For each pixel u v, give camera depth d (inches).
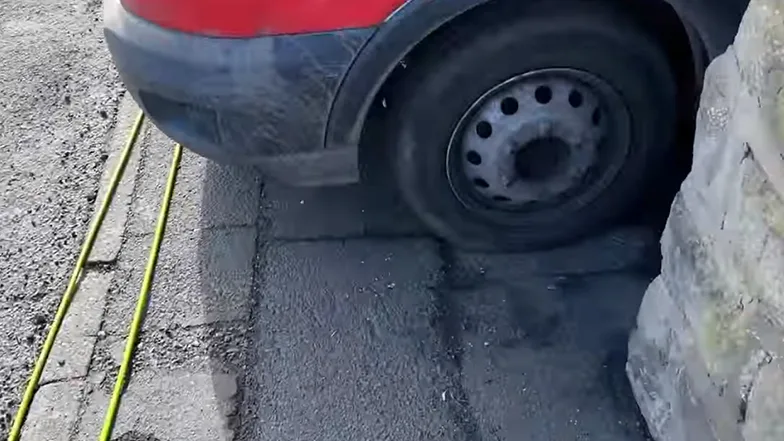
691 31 107.4
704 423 91.2
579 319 121.1
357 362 119.2
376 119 115.8
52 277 135.4
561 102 114.1
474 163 118.2
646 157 121.0
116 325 127.3
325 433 112.3
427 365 118.0
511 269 127.9
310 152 112.8
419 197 120.7
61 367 123.1
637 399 109.0
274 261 132.1
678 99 117.2
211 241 136.1
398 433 111.5
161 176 147.6
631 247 128.8
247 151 112.9
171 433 114.3
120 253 136.5
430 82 109.6
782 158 70.2
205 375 120.0
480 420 111.9
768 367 77.2
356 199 139.3
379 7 101.3
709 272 85.9
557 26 106.1
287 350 121.4
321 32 102.7
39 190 148.7
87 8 185.8
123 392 119.2
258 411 115.3
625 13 106.6
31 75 170.7
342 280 128.6
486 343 119.6
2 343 127.6
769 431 78.6
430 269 128.8
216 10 103.0
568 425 110.3
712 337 86.4
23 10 186.7
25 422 117.7
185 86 108.0
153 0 107.1
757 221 75.5
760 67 72.7
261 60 104.0
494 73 109.9
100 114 161.3
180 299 129.1
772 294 74.7
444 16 102.1
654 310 101.8
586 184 122.3
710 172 84.7
